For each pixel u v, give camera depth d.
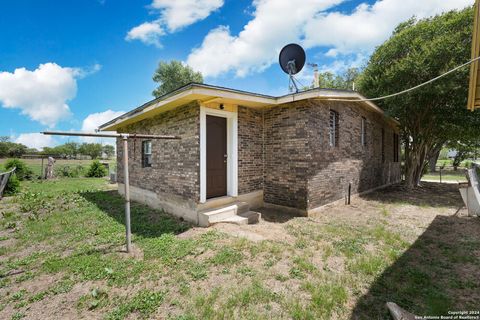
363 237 4.11
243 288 2.52
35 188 10.39
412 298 2.36
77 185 11.62
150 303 2.26
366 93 9.99
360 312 2.15
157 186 6.25
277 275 2.78
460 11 7.88
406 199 7.70
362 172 8.38
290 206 5.74
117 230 4.45
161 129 6.09
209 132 5.27
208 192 5.24
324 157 6.05
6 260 3.38
